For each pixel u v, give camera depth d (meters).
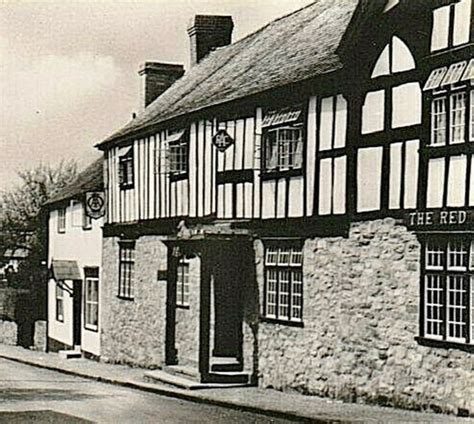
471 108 12.59
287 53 19.44
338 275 15.64
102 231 27.08
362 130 15.10
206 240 18.23
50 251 32.44
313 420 13.02
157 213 23.11
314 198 16.38
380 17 14.74
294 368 16.91
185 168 21.58
